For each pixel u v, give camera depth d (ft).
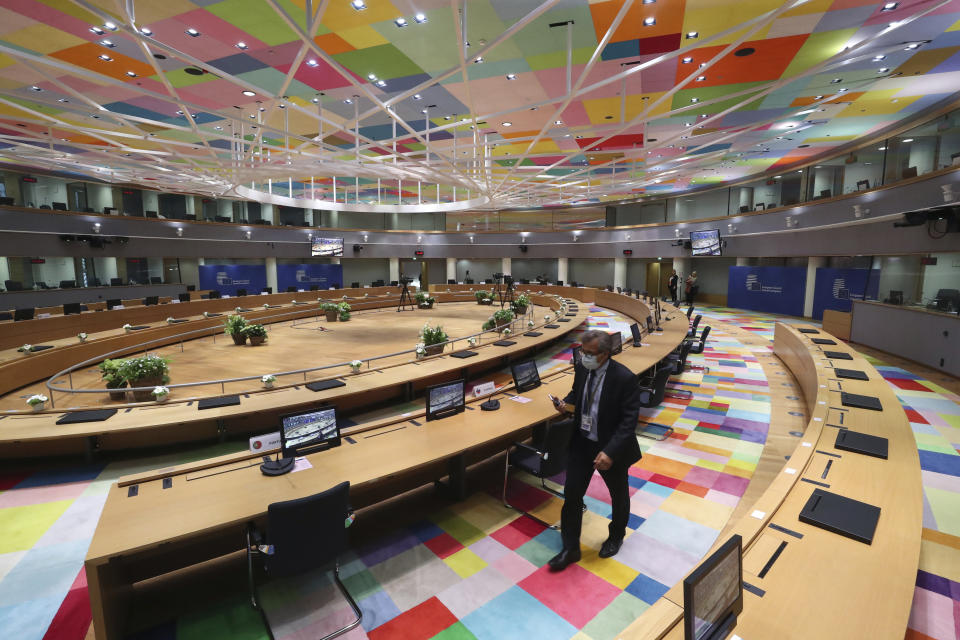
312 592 10.70
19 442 17.37
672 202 83.76
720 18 22.40
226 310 54.39
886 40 24.21
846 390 16.25
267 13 21.36
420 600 10.37
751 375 30.25
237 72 28.78
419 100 34.19
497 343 31.78
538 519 13.62
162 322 42.39
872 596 6.23
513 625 9.62
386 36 23.93
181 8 20.86
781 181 62.44
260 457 12.41
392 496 14.80
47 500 15.60
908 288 39.22
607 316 60.44
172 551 10.87
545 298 71.46
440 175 50.29
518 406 16.49
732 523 13.28
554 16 22.07
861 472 9.79
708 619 4.90
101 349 33.12
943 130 34.58
